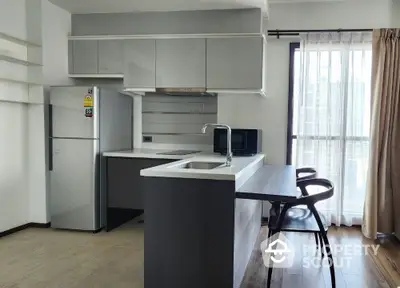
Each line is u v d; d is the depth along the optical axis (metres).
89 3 3.87
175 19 4.01
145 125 4.57
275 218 2.75
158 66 4.02
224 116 4.38
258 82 3.79
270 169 3.44
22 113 3.87
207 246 2.30
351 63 3.98
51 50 3.98
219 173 2.25
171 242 2.35
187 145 4.48
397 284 2.68
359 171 4.06
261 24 3.83
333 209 4.12
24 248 3.32
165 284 2.38
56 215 3.90
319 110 4.06
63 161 3.84
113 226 4.00
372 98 3.80
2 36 3.44
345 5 4.09
